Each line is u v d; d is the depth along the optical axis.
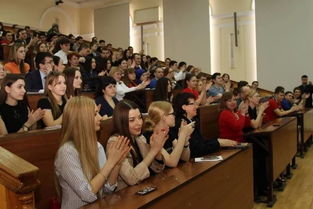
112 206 1.37
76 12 11.74
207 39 9.39
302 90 7.68
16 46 3.90
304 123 5.76
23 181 1.08
